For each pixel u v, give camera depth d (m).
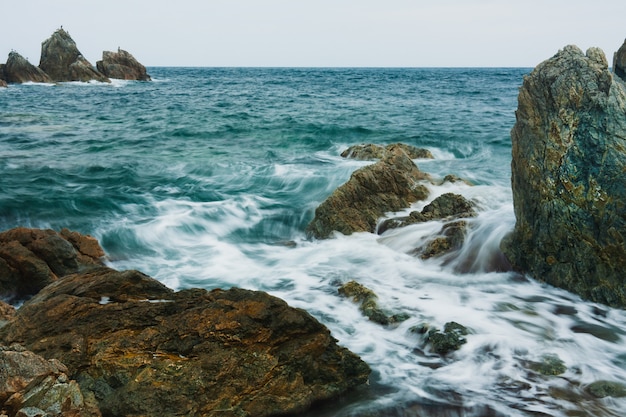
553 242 9.62
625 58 11.82
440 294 9.63
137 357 6.12
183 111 43.91
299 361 6.42
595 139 9.24
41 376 4.98
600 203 8.98
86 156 23.56
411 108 46.44
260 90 75.69
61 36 81.00
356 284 9.80
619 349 7.67
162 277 11.17
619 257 8.87
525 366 7.17
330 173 19.66
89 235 12.77
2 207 15.14
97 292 7.54
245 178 19.83
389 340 8.02
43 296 7.57
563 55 10.50
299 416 6.17
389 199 14.19
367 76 136.88
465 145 26.67
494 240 10.82
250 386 6.05
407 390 6.70
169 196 17.25
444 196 13.58
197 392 5.78
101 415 5.49
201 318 6.58
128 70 92.69
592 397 6.47
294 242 13.38
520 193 10.48
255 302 6.81
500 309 8.95
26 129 31.39
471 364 7.25
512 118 38.28
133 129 32.78
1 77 76.31
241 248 13.13
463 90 74.88
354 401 6.48
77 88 70.31
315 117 39.00
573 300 9.26
